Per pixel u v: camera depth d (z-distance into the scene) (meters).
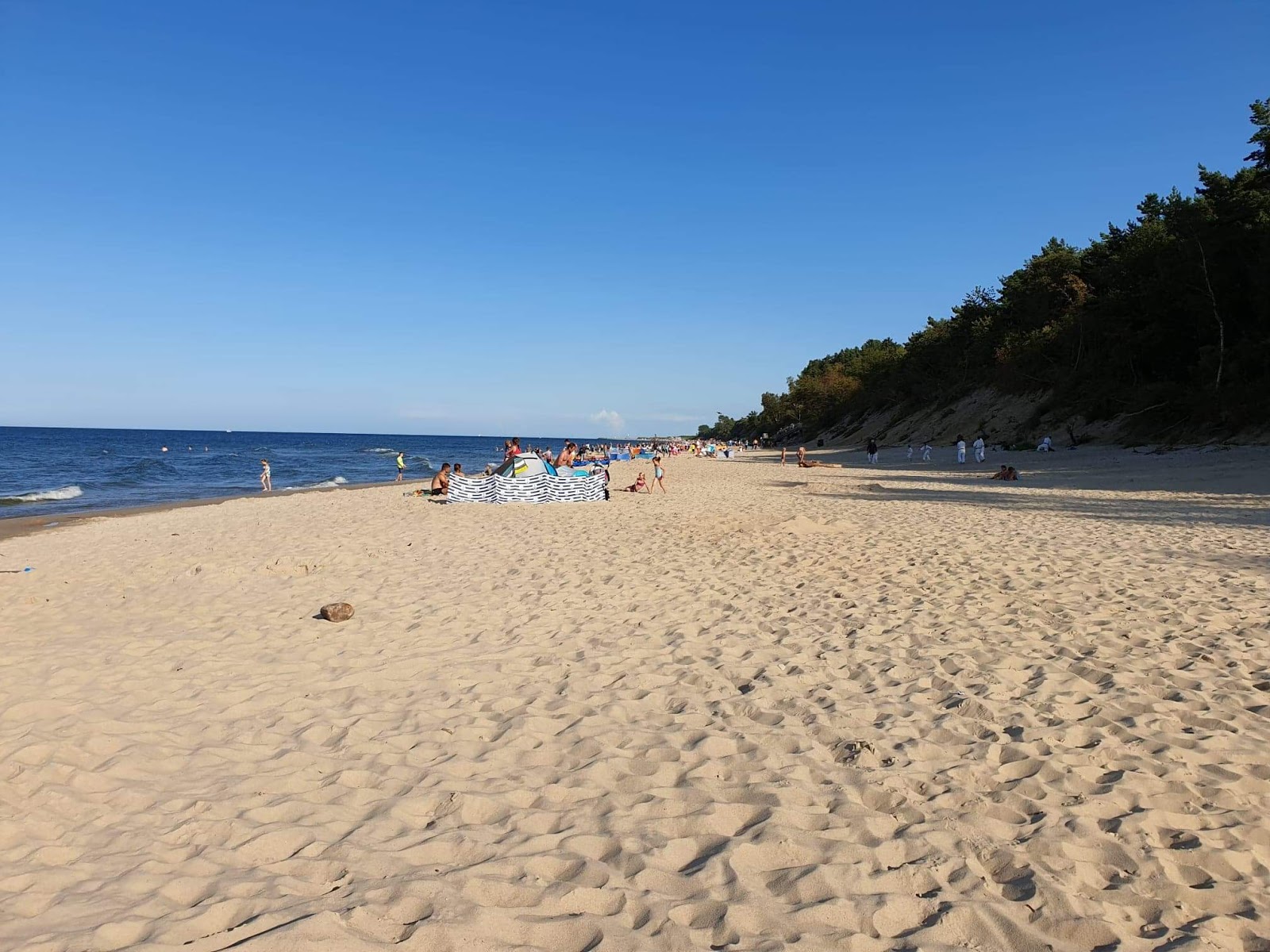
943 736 4.51
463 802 3.72
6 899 2.92
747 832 3.41
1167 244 35.84
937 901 2.91
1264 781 3.86
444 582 9.31
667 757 4.28
